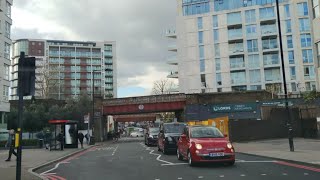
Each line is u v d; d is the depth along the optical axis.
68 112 69.19
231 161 15.38
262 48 86.56
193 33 91.31
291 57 85.19
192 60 90.56
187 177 12.56
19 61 10.24
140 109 62.12
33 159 22.33
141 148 33.56
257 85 86.06
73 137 36.22
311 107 42.00
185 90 90.19
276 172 13.27
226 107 58.59
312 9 29.08
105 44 171.00
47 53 149.38
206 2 91.25
